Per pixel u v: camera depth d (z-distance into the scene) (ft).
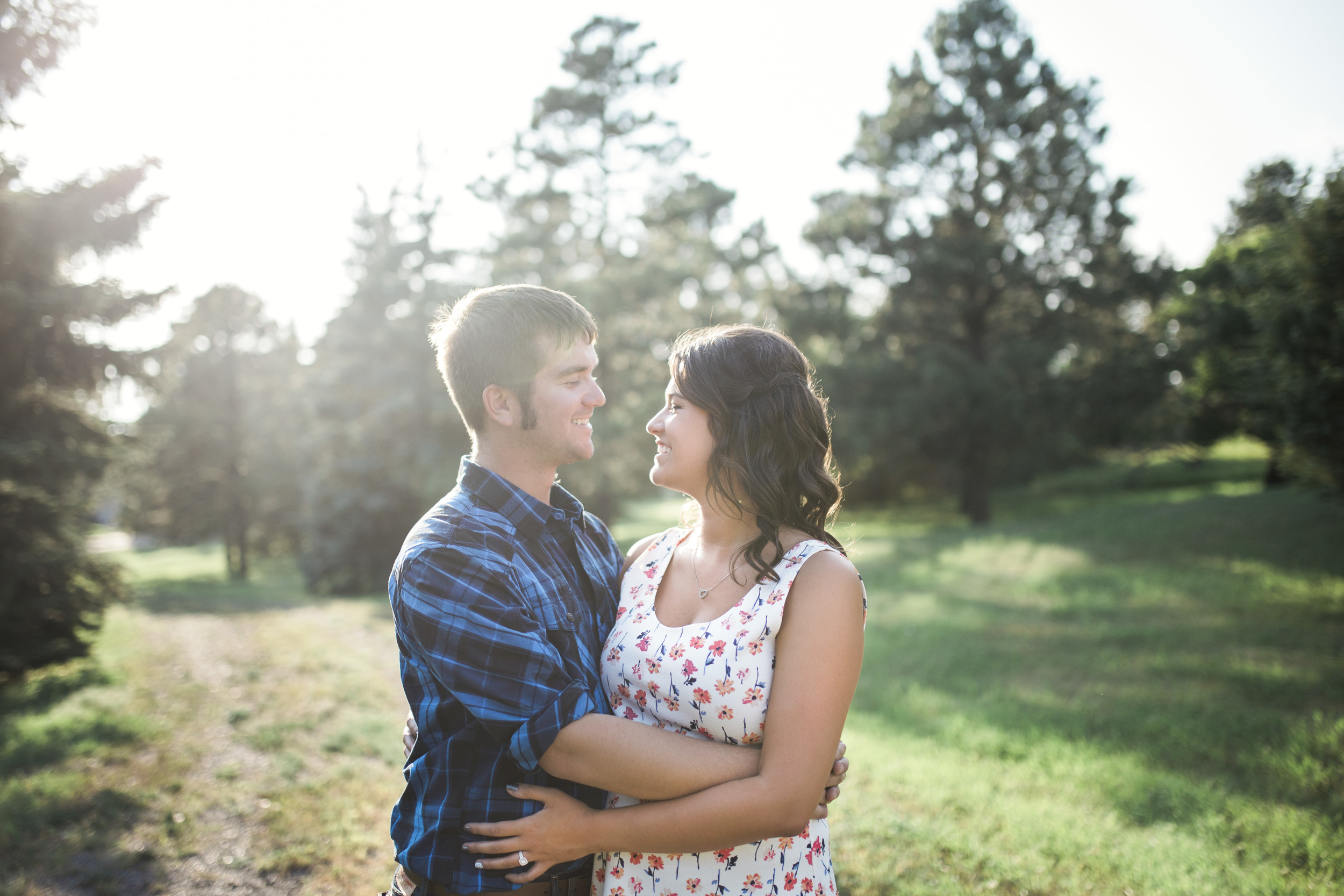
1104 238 71.26
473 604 4.85
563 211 72.59
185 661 31.71
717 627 5.08
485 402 5.57
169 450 101.24
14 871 12.16
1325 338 28.84
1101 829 12.91
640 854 5.14
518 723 4.64
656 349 72.38
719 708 4.92
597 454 67.97
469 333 5.55
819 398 5.60
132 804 14.98
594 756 4.54
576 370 5.63
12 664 29.78
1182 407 77.97
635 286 68.28
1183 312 72.95
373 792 15.69
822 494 5.33
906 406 67.77
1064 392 69.10
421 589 4.94
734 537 5.45
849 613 4.84
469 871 4.83
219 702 23.57
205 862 12.67
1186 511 51.83
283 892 11.72
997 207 75.31
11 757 17.92
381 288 61.93
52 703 25.16
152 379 35.63
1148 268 70.28
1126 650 25.27
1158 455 94.02
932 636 28.84
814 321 72.13
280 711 22.20
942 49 73.87
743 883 5.02
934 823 13.32
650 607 5.61
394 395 60.70
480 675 4.70
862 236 72.95
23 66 30.73
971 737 18.06
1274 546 38.17
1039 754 16.81
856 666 4.89
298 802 15.11
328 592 63.36
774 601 4.92
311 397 66.39
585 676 5.32
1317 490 32.68
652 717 5.28
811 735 4.61
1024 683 22.77
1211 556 38.04
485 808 4.86
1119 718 18.92
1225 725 17.85
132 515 116.57
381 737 19.30
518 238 68.08
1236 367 32.99
